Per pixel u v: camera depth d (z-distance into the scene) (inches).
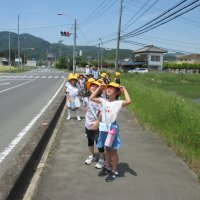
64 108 306.5
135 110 275.9
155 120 210.8
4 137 177.5
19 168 107.5
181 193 106.8
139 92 350.9
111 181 115.4
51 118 201.2
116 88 116.4
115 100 117.9
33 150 128.2
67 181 114.9
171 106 217.3
